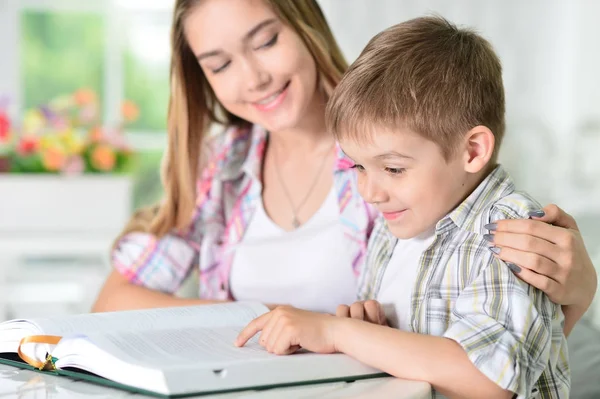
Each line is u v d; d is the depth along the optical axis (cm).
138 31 521
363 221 158
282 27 154
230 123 182
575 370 166
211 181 179
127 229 183
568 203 369
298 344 111
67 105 390
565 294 116
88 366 106
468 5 433
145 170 528
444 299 122
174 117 176
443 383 106
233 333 123
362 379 107
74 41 512
